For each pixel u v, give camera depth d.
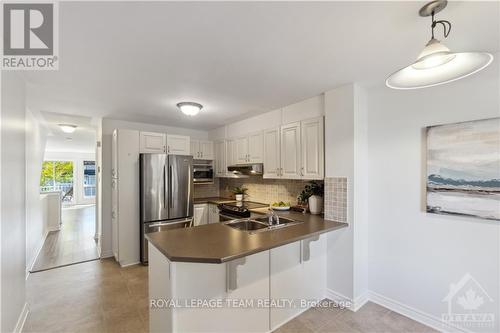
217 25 1.39
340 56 1.79
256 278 1.97
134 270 3.30
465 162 1.90
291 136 3.02
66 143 7.16
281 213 2.97
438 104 2.06
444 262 2.02
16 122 1.98
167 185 3.65
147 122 4.14
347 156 2.39
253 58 1.81
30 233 3.44
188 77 2.16
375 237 2.46
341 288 2.43
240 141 3.97
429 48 1.04
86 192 10.10
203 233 2.06
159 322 1.77
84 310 2.33
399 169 2.30
